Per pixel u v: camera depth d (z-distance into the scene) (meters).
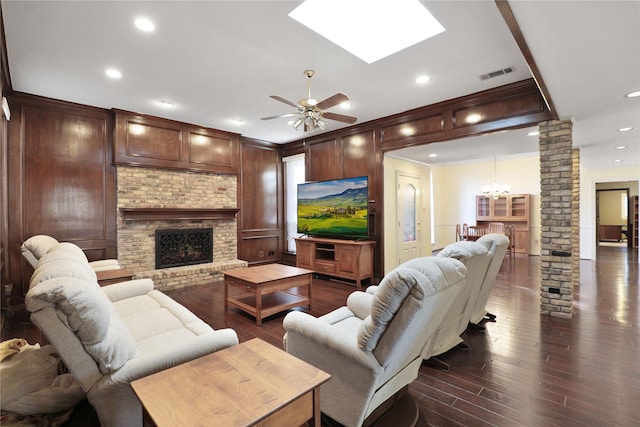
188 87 3.91
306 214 6.12
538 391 2.16
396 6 2.51
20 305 4.06
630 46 2.20
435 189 9.94
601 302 4.18
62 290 1.27
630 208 10.44
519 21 1.91
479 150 5.92
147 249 5.03
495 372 2.41
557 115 3.60
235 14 2.49
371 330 1.53
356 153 5.67
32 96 4.13
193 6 2.39
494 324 3.39
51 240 3.06
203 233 5.70
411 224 6.37
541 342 2.93
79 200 4.52
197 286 5.12
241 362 1.41
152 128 5.10
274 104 4.52
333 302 4.25
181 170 5.45
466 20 2.56
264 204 6.89
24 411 1.48
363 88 3.95
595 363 2.53
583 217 8.11
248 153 6.61
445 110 4.46
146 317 2.31
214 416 1.05
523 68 3.41
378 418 1.84
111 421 1.40
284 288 3.69
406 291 1.43
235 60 3.22
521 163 8.84
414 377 2.00
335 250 5.44
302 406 1.21
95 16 2.50
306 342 1.84
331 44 2.93
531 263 7.18
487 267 2.90
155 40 2.85
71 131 4.46
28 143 4.16
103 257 4.71
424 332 1.66
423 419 1.89
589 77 2.71
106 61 3.23
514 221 8.84
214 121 5.38
